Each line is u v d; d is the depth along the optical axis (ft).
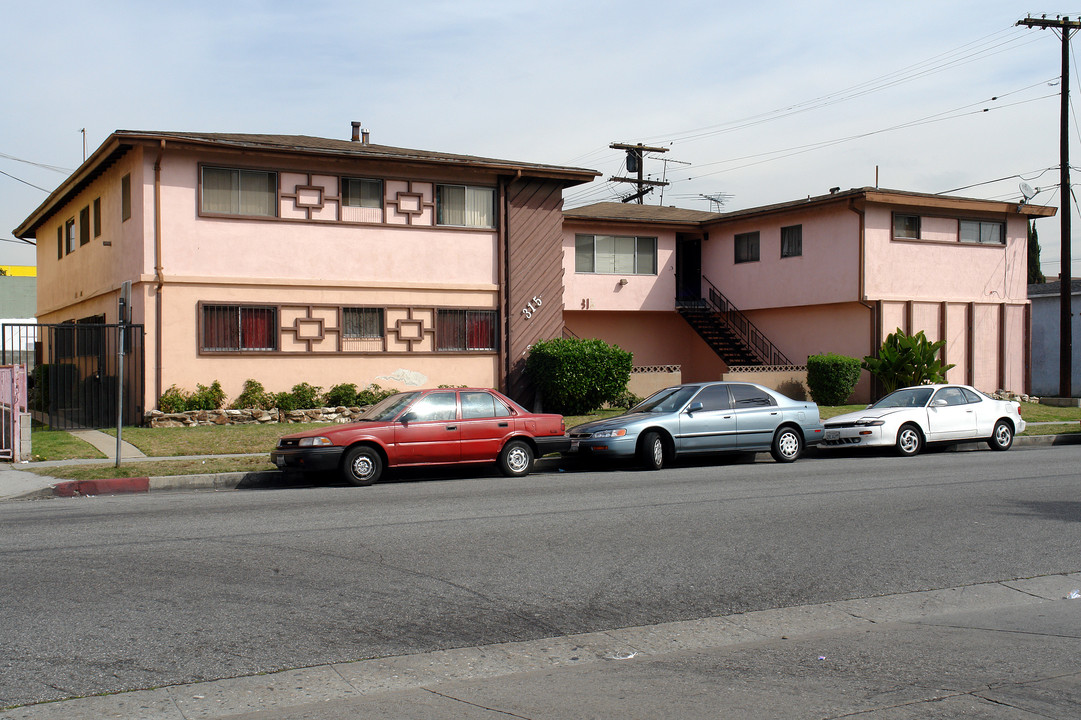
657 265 108.27
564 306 101.76
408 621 21.45
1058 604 23.66
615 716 15.85
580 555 27.96
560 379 77.05
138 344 68.23
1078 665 18.70
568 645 20.12
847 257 94.43
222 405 69.72
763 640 20.65
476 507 37.11
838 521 33.76
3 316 164.96
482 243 80.02
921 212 96.78
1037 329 129.08
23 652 18.83
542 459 55.01
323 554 27.78
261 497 41.01
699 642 20.49
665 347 112.68
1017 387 103.45
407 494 41.60
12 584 23.91
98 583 24.07
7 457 50.98
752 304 106.52
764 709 16.16
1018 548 29.50
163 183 68.23
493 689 17.31
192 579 24.62
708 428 54.34
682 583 25.03
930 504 37.60
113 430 64.13
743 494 40.70
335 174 74.28
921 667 18.58
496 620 21.70
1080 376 124.67
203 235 69.51
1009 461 55.01
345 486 45.68
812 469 51.70
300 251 72.90
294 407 71.51
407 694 17.04
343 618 21.53
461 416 48.80
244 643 19.67
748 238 107.34
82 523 33.19
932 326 97.40
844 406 89.45
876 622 22.11
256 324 71.56
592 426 54.29
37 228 109.19
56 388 68.23
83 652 18.89
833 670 18.43
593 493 41.45
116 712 15.98
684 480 46.65
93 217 83.20
